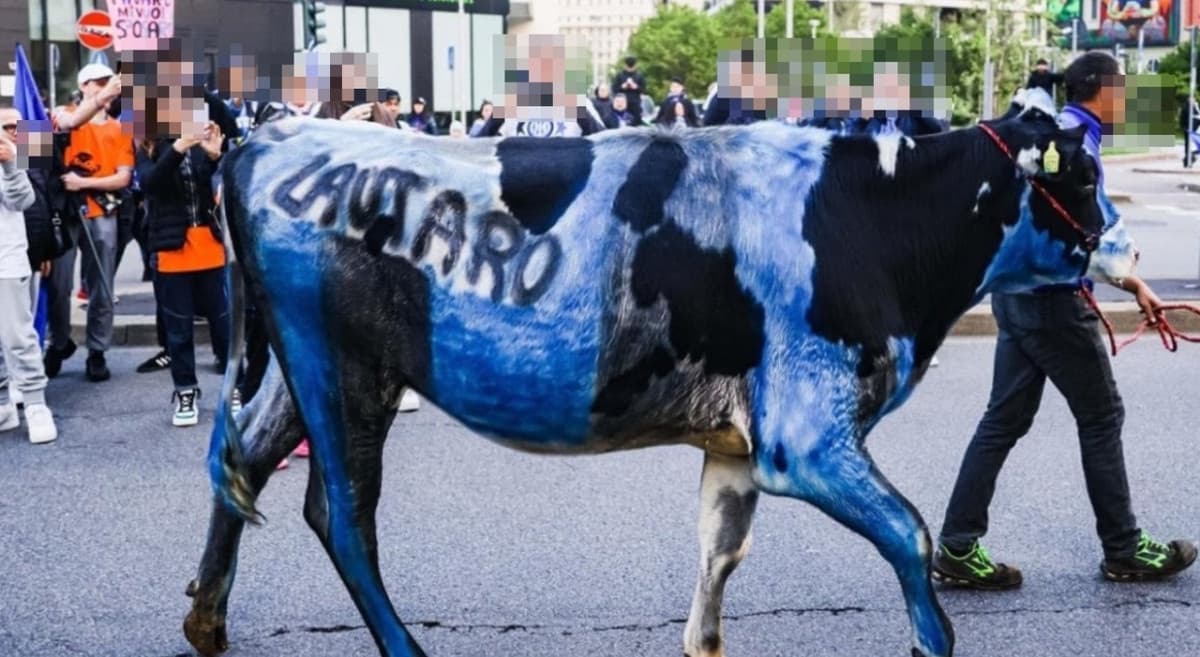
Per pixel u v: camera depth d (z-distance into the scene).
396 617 4.04
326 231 3.78
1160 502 6.51
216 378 9.47
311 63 7.41
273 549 5.89
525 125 9.64
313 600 5.29
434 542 5.97
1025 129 3.95
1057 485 6.80
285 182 3.82
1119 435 5.38
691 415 3.80
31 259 8.08
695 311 3.69
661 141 3.81
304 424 3.95
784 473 3.73
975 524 5.32
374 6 42.66
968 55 34.38
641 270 3.69
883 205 3.85
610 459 7.31
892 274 3.83
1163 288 12.65
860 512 3.73
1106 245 4.04
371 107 7.39
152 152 7.89
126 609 5.20
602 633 4.96
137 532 6.14
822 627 5.02
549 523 6.24
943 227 3.88
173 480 6.99
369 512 3.97
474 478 6.98
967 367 9.88
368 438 3.91
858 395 3.77
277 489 6.82
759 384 3.74
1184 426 7.99
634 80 19.55
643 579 5.51
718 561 4.18
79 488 6.85
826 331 3.71
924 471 7.11
